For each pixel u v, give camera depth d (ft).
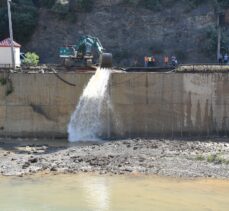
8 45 155.63
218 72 125.49
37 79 126.11
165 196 72.64
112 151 104.37
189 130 124.57
